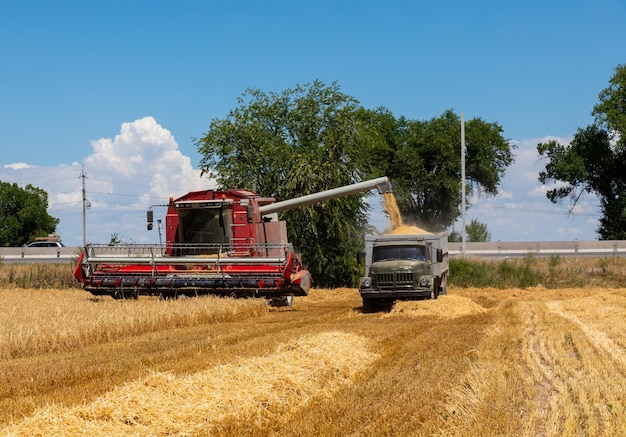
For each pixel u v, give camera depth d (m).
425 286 24.17
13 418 8.96
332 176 41.28
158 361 13.42
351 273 42.62
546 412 9.49
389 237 25.92
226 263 23.95
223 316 21.69
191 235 27.12
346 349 13.95
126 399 9.48
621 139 67.00
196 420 9.09
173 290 24.27
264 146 42.69
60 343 15.66
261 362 12.18
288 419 9.34
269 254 28.22
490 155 79.88
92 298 25.23
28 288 36.56
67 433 8.16
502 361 13.23
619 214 69.62
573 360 13.38
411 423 8.91
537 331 18.19
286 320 21.78
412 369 12.55
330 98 43.50
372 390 10.80
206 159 43.44
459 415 9.16
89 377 11.92
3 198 91.69
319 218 42.00
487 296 32.41
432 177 77.56
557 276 39.34
